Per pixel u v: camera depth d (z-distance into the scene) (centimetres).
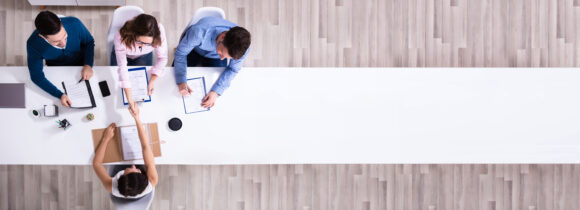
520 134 199
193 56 209
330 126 197
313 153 197
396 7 288
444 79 197
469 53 289
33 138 189
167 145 193
